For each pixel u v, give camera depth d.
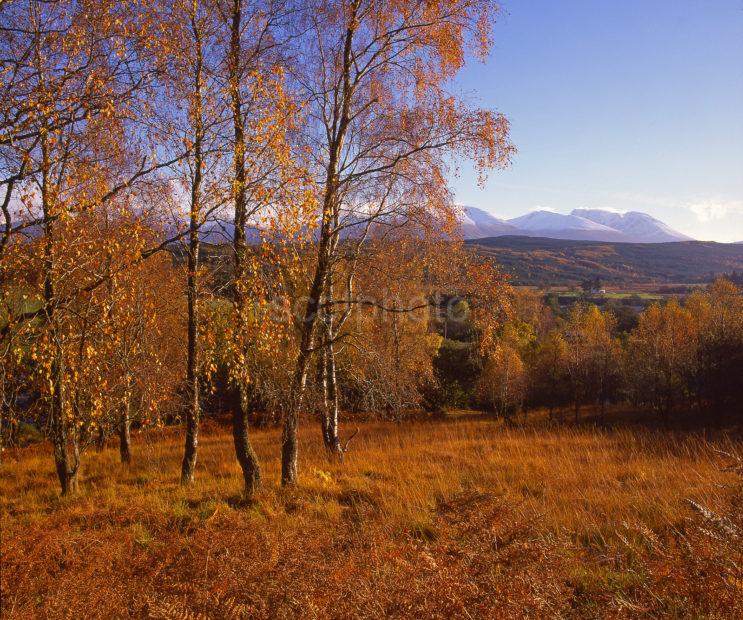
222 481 10.42
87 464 14.20
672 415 28.47
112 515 7.46
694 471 8.02
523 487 8.40
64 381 7.23
